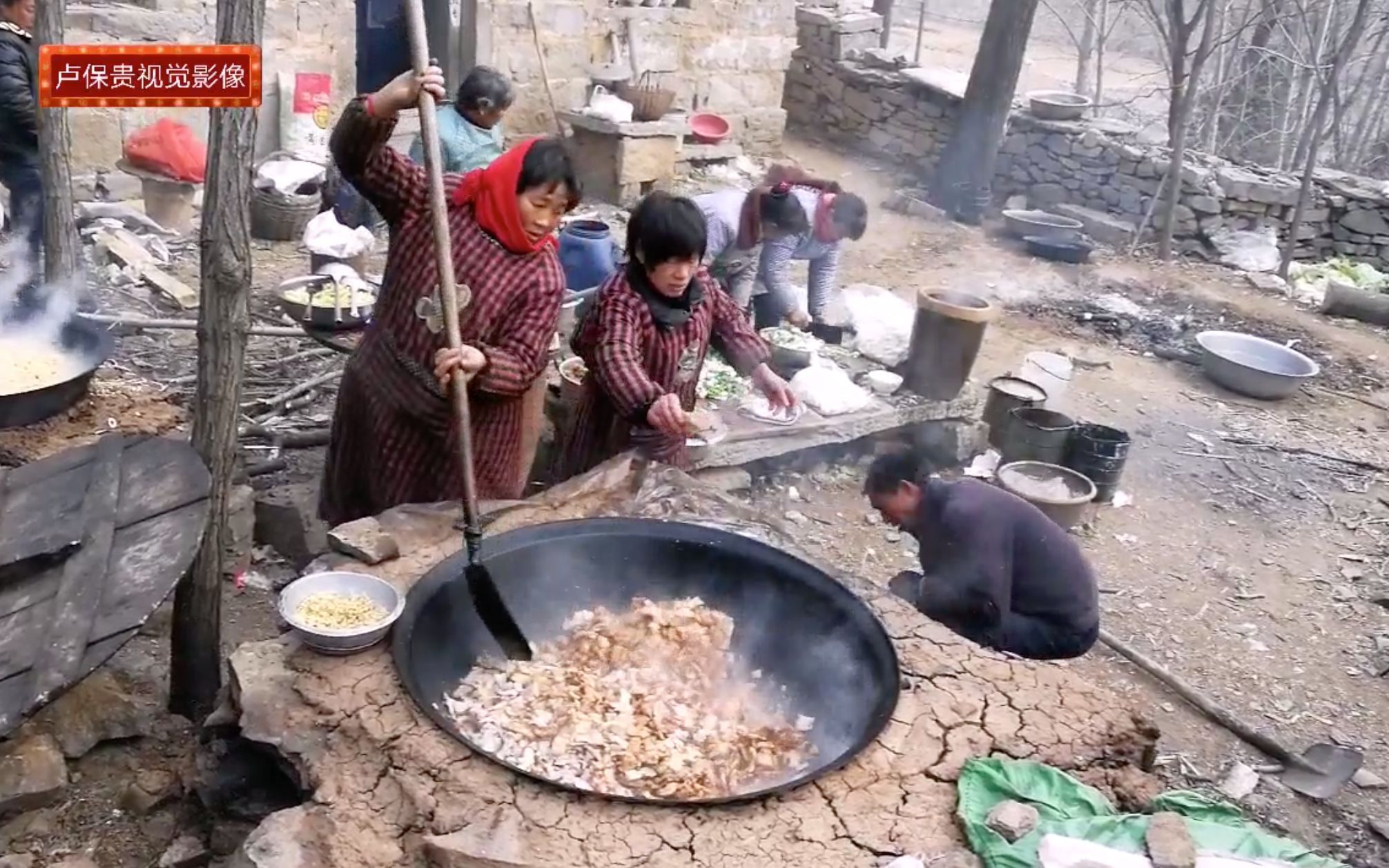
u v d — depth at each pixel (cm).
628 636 257
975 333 507
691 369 329
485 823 201
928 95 1033
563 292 309
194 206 708
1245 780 362
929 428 527
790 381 507
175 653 313
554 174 286
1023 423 523
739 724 241
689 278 312
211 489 282
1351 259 912
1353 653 446
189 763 280
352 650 235
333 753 215
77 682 221
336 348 418
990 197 959
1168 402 659
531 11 858
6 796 283
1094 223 932
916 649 260
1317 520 547
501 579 261
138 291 579
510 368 292
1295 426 650
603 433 343
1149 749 247
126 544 259
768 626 264
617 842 200
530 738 225
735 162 983
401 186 299
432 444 312
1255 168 939
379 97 276
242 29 272
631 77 902
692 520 298
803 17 1121
